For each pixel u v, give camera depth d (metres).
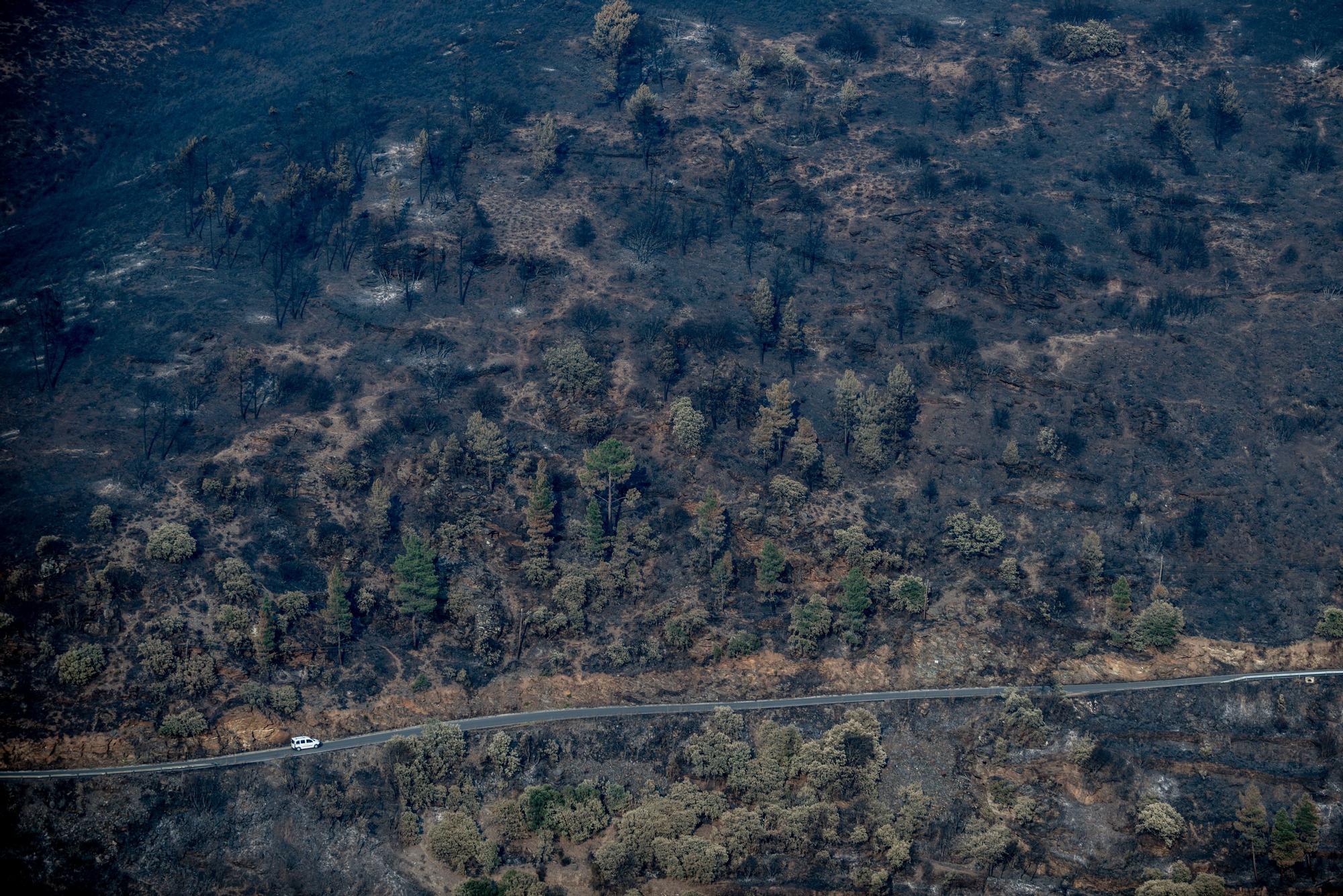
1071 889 176.50
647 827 174.38
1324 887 176.62
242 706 184.75
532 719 188.50
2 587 190.38
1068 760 187.50
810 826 177.00
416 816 176.75
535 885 168.88
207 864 172.62
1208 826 182.12
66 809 173.88
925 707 191.88
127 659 186.75
